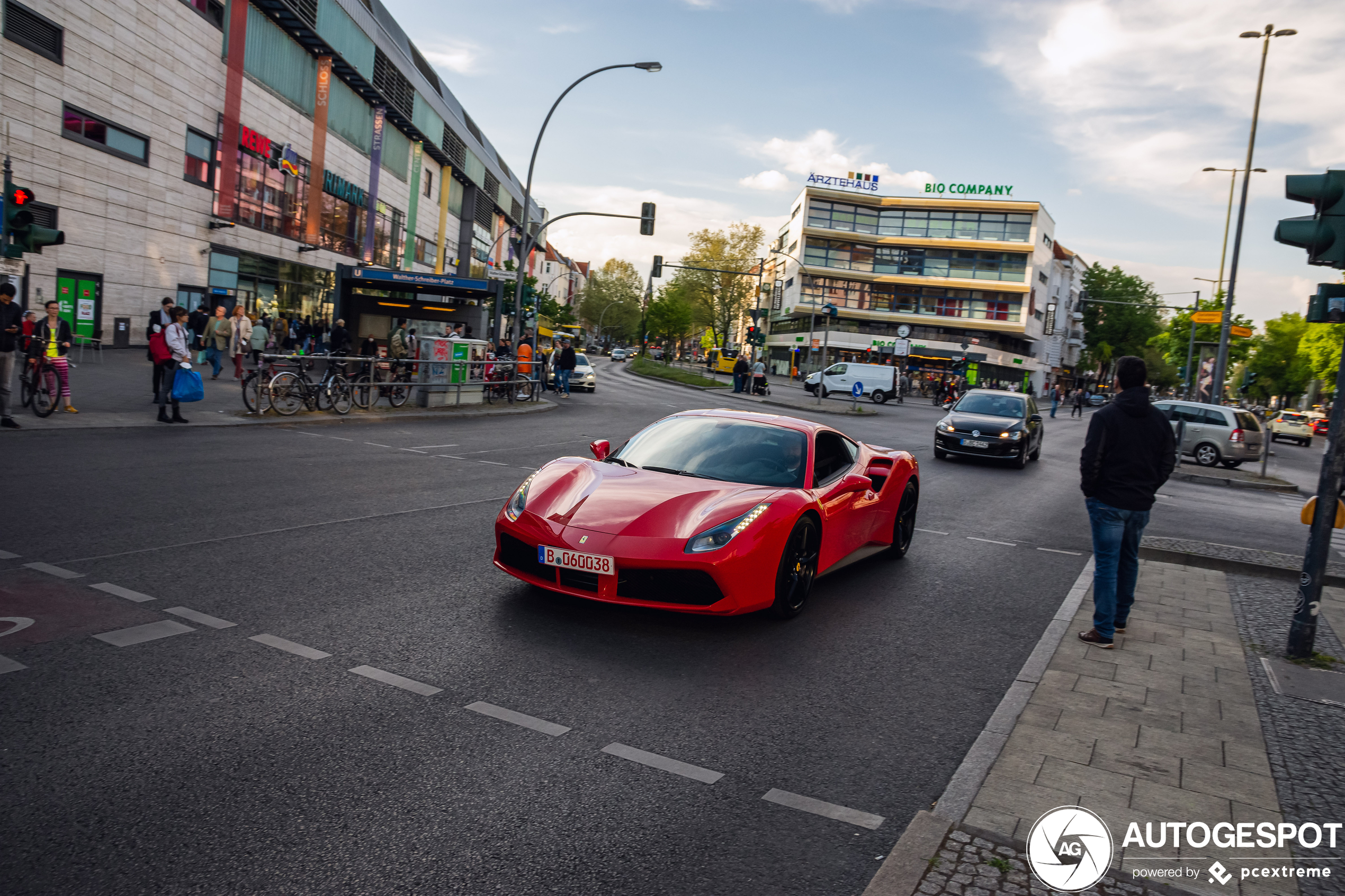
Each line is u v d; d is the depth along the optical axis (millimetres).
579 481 5523
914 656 4957
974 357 63031
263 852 2543
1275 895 2658
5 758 2959
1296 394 85688
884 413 35125
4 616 4328
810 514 5512
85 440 10523
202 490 8078
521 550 5164
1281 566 7719
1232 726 4039
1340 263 5246
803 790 3232
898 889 2521
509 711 3723
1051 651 5062
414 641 4496
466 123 56750
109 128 23750
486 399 22531
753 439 6133
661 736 3607
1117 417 5207
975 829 2902
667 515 4992
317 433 13531
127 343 24938
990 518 10438
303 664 4059
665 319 88688
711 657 4648
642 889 2520
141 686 3652
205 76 27656
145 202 25328
